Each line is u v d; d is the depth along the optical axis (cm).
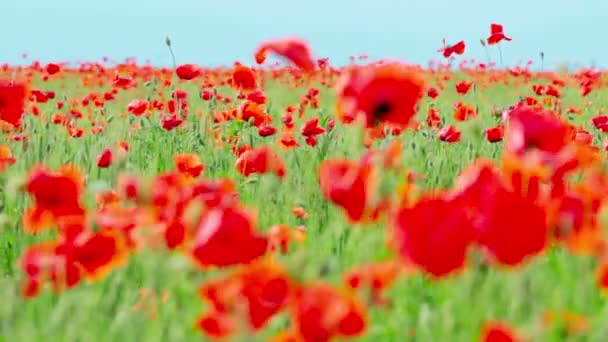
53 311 261
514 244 234
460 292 257
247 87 471
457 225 232
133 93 1293
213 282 237
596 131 730
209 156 584
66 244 260
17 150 566
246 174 354
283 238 279
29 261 261
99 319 260
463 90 800
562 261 289
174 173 302
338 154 496
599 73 1466
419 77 256
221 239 242
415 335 254
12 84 335
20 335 256
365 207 256
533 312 251
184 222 263
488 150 543
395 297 268
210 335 238
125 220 267
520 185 251
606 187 279
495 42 521
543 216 234
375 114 256
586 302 265
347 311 230
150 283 263
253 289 234
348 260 283
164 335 254
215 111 766
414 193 272
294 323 231
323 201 380
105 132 752
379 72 255
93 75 1655
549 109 923
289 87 1461
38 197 272
